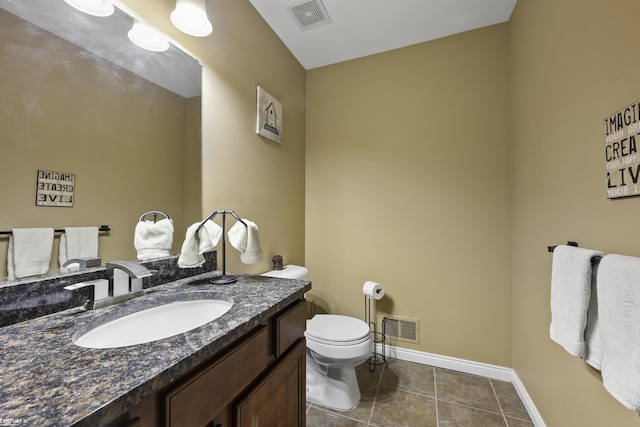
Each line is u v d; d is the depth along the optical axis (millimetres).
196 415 594
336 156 2375
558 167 1191
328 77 2424
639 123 722
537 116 1408
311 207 2447
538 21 1392
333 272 2357
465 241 1972
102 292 861
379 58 2254
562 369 1168
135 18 1066
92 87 926
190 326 943
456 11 1805
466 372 1939
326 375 1677
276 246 2002
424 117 2100
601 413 901
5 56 722
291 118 2238
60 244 834
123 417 472
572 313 932
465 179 1978
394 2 1731
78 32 893
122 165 1017
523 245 1630
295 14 1839
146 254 1093
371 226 2240
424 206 2084
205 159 1381
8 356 548
